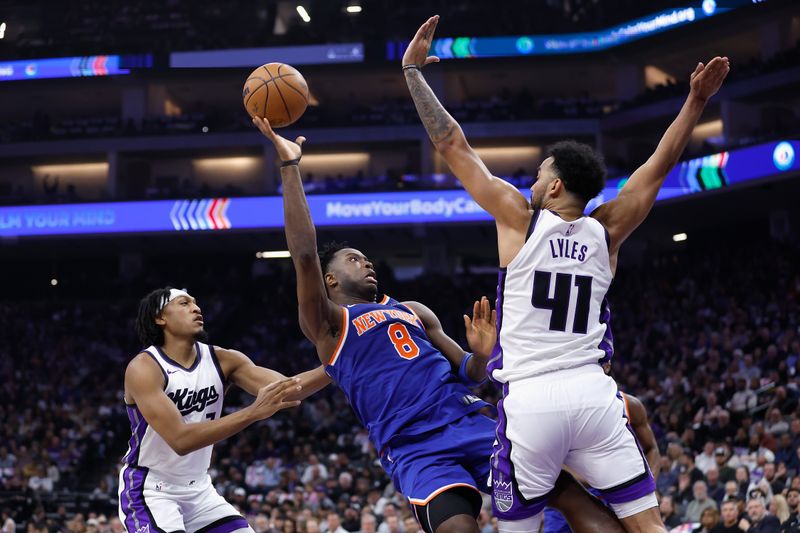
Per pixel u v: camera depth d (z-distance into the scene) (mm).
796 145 19438
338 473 15625
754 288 20609
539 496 3264
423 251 29656
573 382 3186
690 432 13258
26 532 15531
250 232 25844
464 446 3717
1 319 27281
